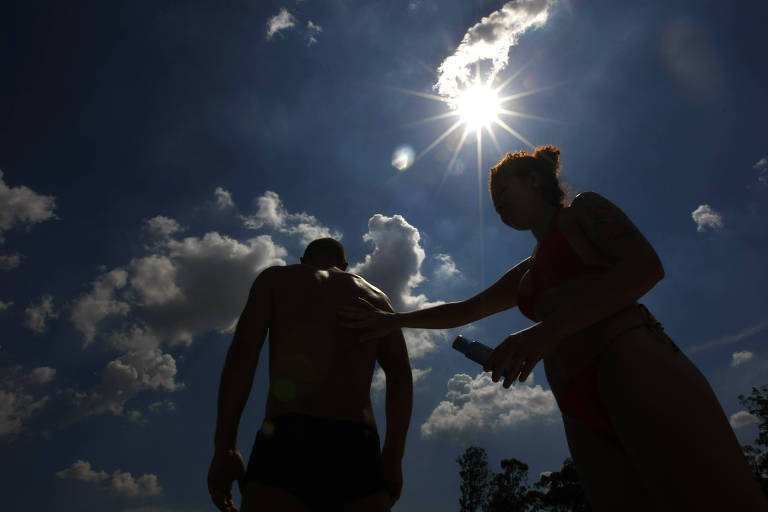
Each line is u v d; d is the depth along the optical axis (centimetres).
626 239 143
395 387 224
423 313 211
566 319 129
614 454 155
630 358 136
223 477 179
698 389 132
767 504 118
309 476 171
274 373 193
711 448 122
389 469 209
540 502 4928
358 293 218
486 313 213
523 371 128
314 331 197
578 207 160
